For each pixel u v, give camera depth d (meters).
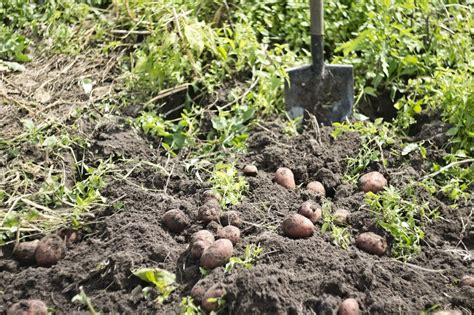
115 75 2.39
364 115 2.27
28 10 2.72
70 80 2.37
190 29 2.24
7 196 1.89
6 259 1.67
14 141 2.08
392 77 2.31
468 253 1.65
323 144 2.04
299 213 1.70
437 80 2.18
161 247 1.60
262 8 2.52
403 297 1.50
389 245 1.65
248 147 2.07
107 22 2.59
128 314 1.48
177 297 1.50
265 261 1.56
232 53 2.32
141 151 2.04
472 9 2.45
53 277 1.58
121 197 1.82
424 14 2.41
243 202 1.79
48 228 1.74
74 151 2.07
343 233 1.67
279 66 2.22
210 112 2.19
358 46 2.30
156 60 2.27
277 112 2.23
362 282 1.51
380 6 2.40
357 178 1.92
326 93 2.16
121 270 1.55
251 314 1.41
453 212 1.77
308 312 1.44
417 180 1.88
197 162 1.99
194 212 1.74
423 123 2.14
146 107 2.23
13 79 2.39
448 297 1.50
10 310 1.45
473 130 2.01
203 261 1.53
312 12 2.09
